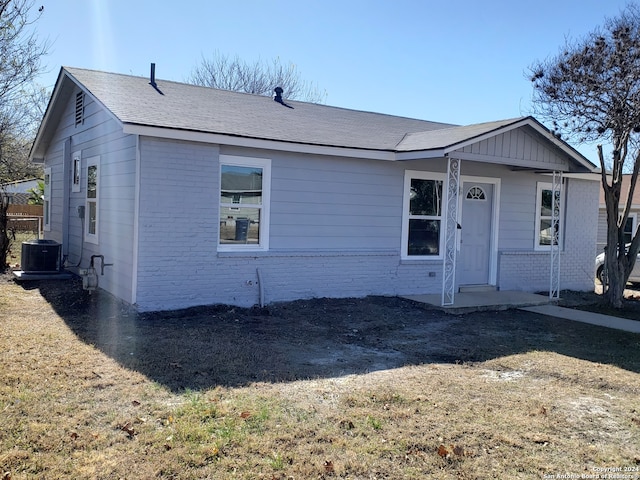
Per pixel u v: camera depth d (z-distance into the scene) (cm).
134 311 820
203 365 580
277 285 949
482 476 366
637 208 1969
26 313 812
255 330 758
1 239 1256
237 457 375
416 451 397
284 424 432
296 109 1220
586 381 590
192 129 816
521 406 502
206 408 455
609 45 1073
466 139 911
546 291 1293
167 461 363
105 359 586
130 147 842
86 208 1123
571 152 1038
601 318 970
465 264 1184
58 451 371
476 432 435
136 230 810
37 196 3061
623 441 432
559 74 1144
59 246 1158
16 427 404
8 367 543
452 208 1134
